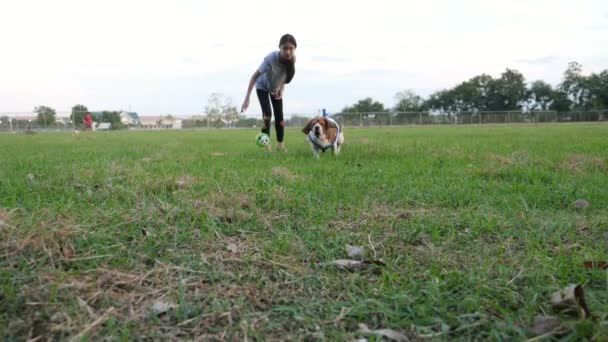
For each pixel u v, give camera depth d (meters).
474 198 3.96
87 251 2.41
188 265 2.34
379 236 2.90
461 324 1.80
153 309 1.87
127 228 2.81
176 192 3.89
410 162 6.61
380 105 72.00
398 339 1.68
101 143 13.64
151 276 2.21
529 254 2.52
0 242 2.38
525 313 1.86
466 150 8.88
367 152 8.15
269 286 2.13
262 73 8.48
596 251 2.57
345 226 3.12
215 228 2.91
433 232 2.92
